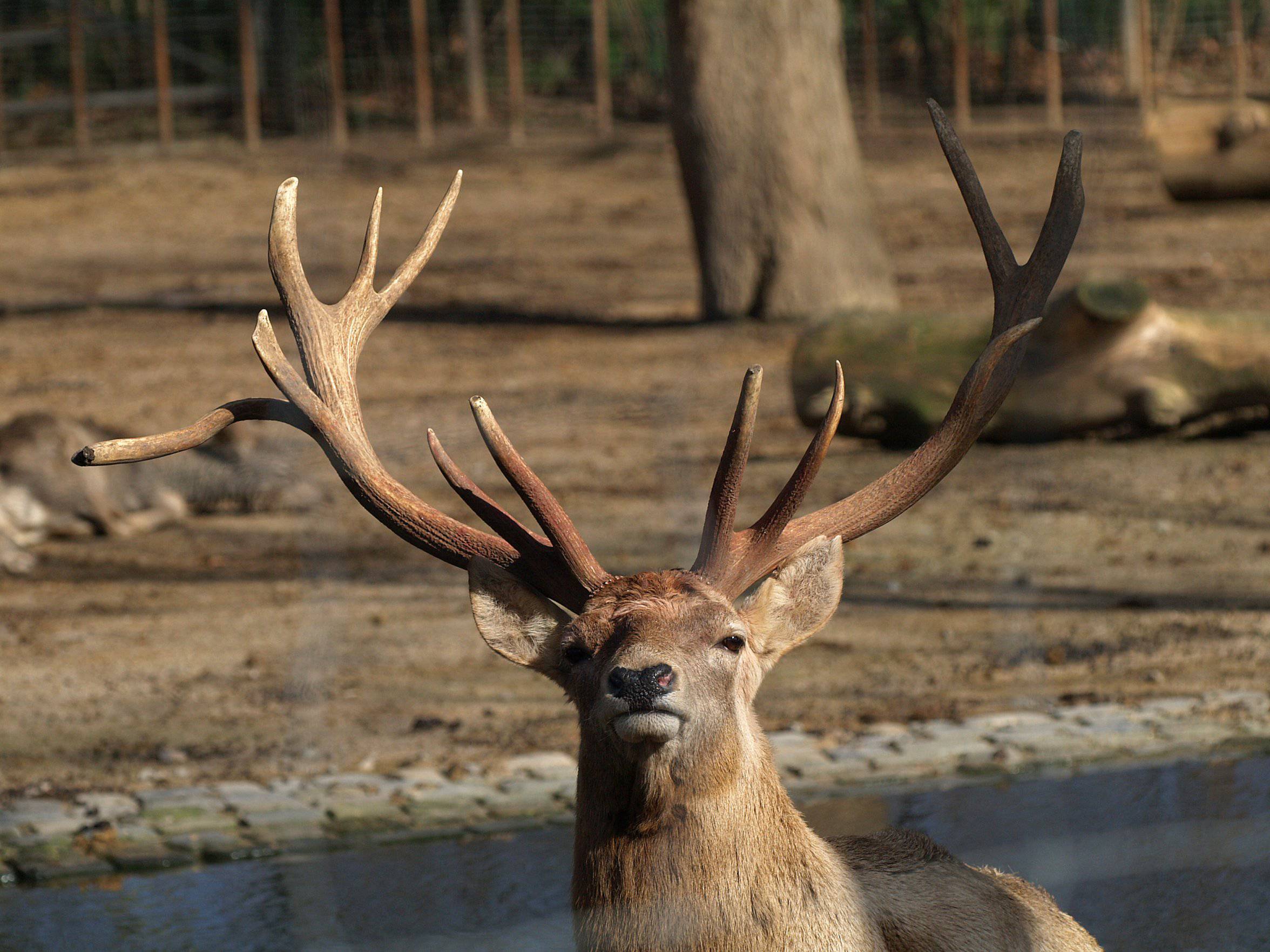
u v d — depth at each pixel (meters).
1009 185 30.84
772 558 5.34
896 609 11.74
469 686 10.38
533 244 28.00
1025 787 8.19
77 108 34.56
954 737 8.98
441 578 13.18
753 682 5.12
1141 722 9.12
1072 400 15.52
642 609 4.79
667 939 4.79
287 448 15.95
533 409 17.70
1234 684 9.80
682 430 16.84
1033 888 5.86
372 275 6.04
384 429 16.86
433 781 8.64
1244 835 7.34
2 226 29.91
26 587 13.15
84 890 7.36
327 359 5.80
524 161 34.72
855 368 15.60
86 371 19.84
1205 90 34.62
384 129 37.16
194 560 13.95
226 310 23.53
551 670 5.20
